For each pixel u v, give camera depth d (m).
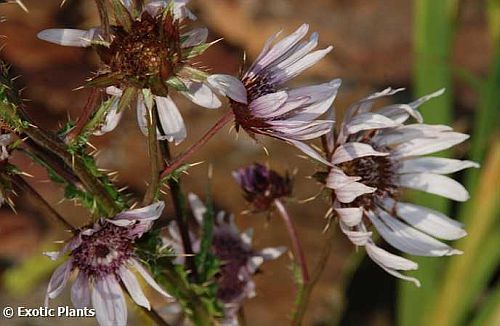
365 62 1.29
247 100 0.57
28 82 1.19
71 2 1.32
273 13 1.36
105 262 0.58
